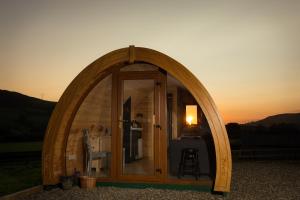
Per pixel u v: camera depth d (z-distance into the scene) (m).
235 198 5.84
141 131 9.20
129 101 8.12
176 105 8.87
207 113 5.92
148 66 6.73
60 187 6.70
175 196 5.81
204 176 6.89
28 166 10.75
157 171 6.48
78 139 7.35
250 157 14.54
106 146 8.36
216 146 5.86
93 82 6.71
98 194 6.00
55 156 6.55
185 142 6.96
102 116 8.18
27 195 6.01
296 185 7.42
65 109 6.48
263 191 6.64
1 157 12.99
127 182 6.59
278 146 20.48
